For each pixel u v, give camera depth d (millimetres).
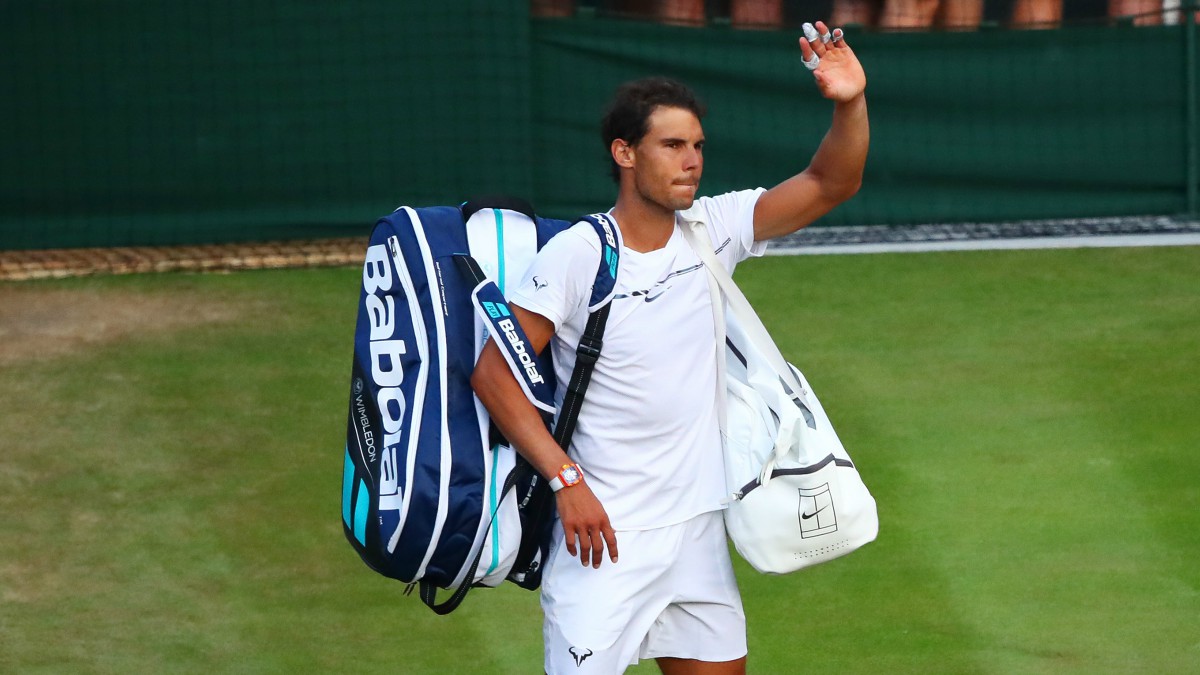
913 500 20984
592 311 11711
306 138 33938
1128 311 28781
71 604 18422
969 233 34781
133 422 24188
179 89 33438
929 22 35219
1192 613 17562
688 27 34406
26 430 23812
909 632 17438
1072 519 20203
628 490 12078
